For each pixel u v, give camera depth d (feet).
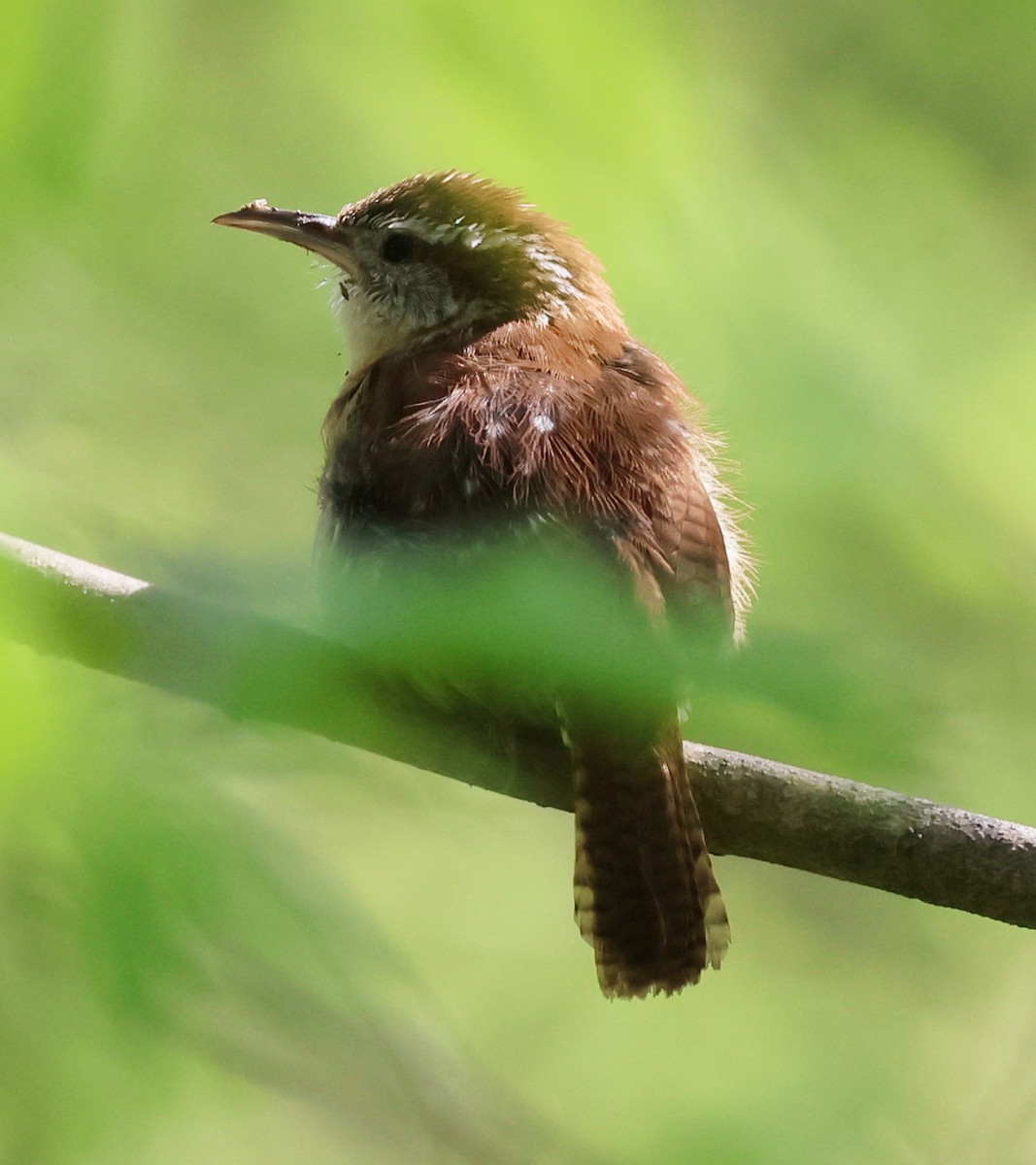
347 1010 9.77
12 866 9.66
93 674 9.67
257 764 9.70
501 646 9.31
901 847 9.86
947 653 9.99
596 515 9.86
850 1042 10.27
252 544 9.61
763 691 8.46
